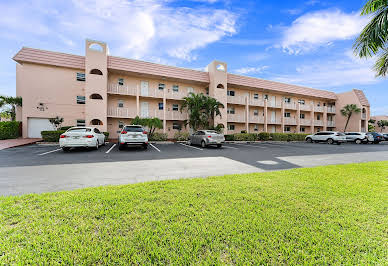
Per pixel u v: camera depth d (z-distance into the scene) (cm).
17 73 1711
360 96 2789
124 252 179
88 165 615
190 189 361
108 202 292
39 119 1609
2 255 174
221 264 168
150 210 269
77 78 1716
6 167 568
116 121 1881
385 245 196
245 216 254
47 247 185
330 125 3014
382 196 334
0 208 264
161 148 1178
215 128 1886
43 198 301
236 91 2459
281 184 401
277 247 194
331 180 437
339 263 172
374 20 523
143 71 1817
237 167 625
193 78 2048
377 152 1143
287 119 2695
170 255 178
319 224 236
